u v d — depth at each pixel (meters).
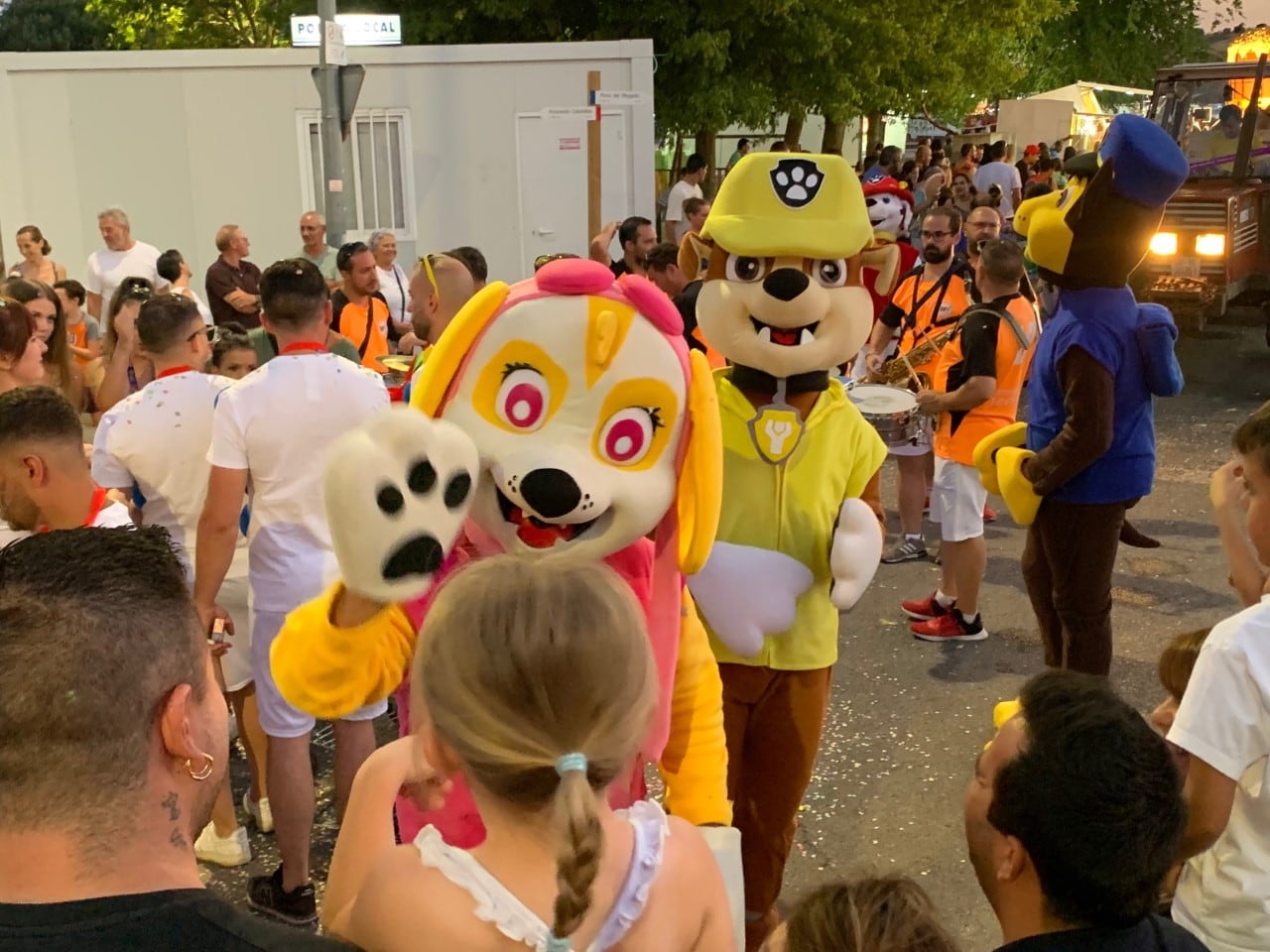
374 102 11.34
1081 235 3.78
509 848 1.34
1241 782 2.12
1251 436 2.20
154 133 11.40
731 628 2.88
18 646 1.22
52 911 1.17
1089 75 32.50
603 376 2.25
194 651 1.33
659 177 20.31
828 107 16.69
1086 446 3.78
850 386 5.05
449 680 1.30
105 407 5.42
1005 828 1.75
